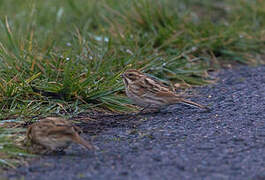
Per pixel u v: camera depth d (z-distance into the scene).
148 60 14.73
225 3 21.56
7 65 13.28
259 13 20.11
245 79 15.14
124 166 8.61
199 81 14.93
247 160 8.81
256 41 17.94
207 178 8.07
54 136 9.10
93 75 12.99
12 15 18.75
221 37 17.30
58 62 13.42
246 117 11.43
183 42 16.78
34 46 14.78
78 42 15.41
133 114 12.24
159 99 12.12
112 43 15.91
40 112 11.80
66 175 8.25
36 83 12.70
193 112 12.12
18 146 9.64
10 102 12.16
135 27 17.67
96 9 19.34
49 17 18.88
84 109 12.35
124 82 12.52
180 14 18.92
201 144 9.66
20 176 8.26
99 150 9.49
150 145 9.70
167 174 8.23
